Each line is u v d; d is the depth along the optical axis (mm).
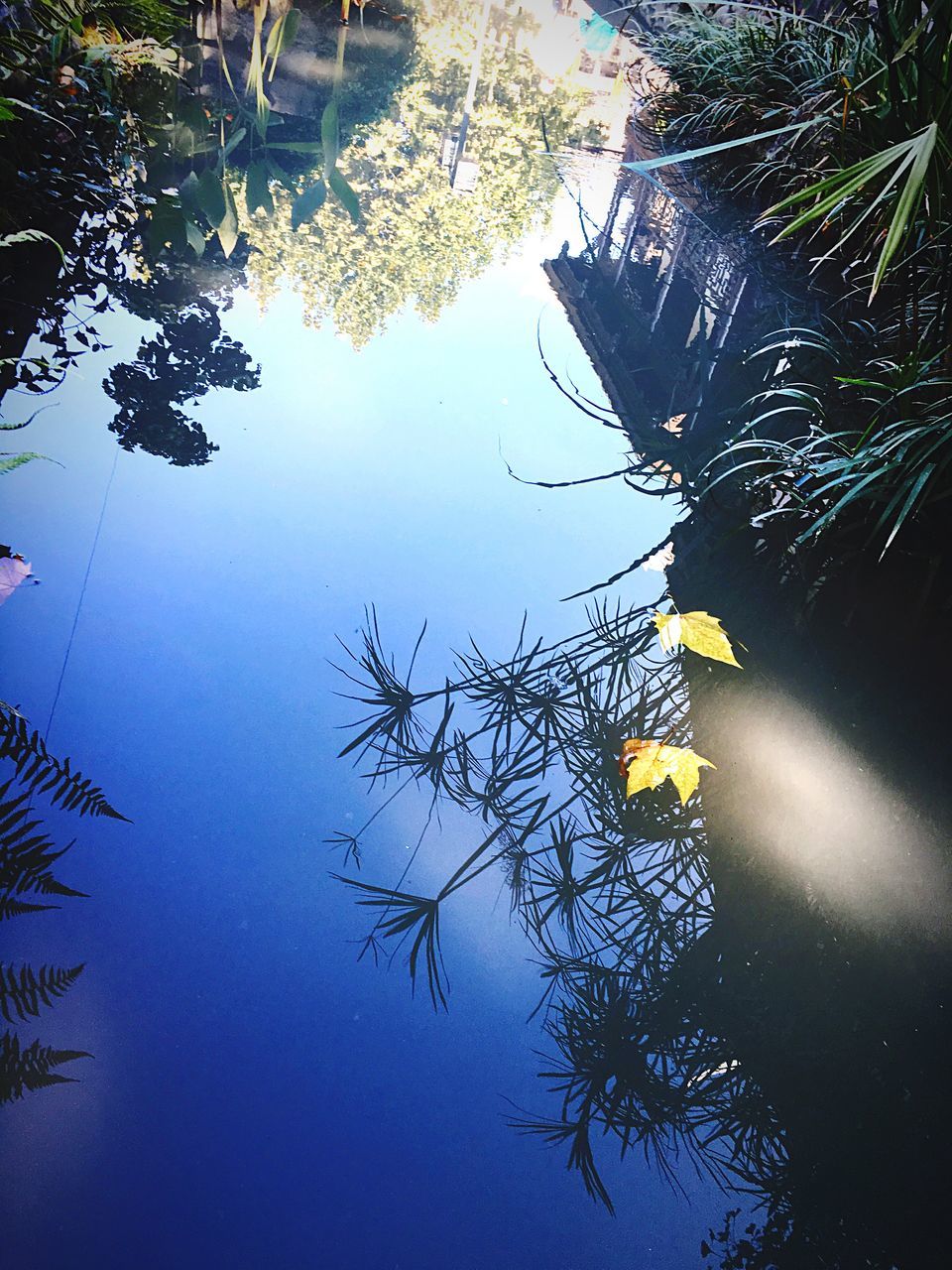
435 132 6559
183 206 4391
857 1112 1641
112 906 1749
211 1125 1485
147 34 5203
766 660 2570
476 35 8945
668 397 3861
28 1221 1339
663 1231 1457
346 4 7176
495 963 1808
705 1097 1656
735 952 1890
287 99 6129
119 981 1643
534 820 2102
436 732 2254
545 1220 1457
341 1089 1569
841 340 3598
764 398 3508
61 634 2240
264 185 4988
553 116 7387
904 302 3152
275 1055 1594
